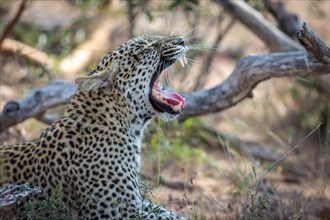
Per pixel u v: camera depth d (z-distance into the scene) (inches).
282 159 397.1
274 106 652.1
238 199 438.9
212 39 775.7
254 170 381.4
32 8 749.3
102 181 340.2
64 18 738.8
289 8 796.0
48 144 344.2
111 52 367.2
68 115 352.5
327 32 764.0
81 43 687.1
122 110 359.3
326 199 451.5
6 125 448.1
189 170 515.8
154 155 487.8
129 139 358.3
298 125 627.2
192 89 605.9
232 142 558.9
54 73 613.0
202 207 415.8
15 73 611.2
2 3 743.7
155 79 373.1
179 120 461.4
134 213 341.4
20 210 334.3
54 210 325.4
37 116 470.9
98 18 709.3
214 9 652.7
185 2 537.0
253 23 530.9
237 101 450.0
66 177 338.3
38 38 663.1
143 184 358.9
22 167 343.9
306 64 407.8
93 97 355.9
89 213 338.0
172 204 429.7
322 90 590.2
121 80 360.2
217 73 726.5
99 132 348.2
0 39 543.5
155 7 645.3
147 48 366.0
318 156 560.7
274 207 416.8
